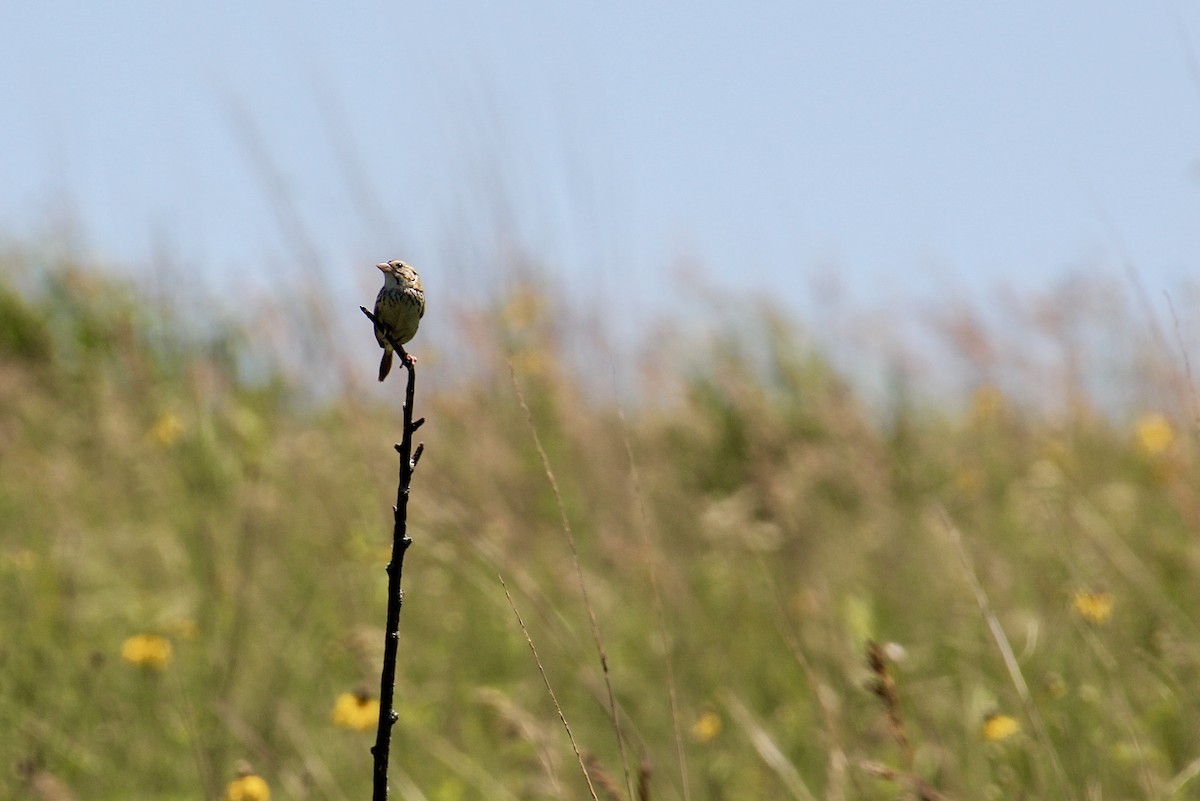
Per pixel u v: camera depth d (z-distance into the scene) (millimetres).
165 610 16844
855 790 12820
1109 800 12180
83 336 24641
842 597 16969
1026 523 18938
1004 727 12336
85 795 13484
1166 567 16891
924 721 13094
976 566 16500
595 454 20875
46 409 23109
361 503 19531
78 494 20078
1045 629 14672
